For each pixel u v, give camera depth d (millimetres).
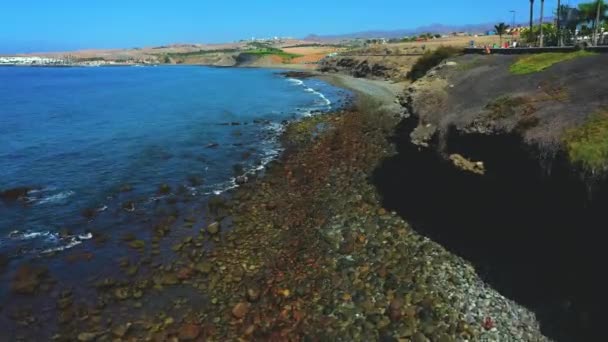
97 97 77438
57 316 15445
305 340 13734
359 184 27188
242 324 14742
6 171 31594
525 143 17344
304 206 24469
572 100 19531
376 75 107188
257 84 101812
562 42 48094
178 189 27766
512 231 17812
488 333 13711
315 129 43812
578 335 13203
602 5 53938
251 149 37375
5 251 19859
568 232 15156
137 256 19422
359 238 19891
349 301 15484
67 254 19672
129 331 14555
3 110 60844
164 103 67812
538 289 15180
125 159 34719
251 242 20438
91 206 25078
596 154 14414
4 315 15484
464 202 20391
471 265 17297
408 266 17406
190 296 16406
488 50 42906
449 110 24422
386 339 13531
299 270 17703
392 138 36125
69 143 40250
